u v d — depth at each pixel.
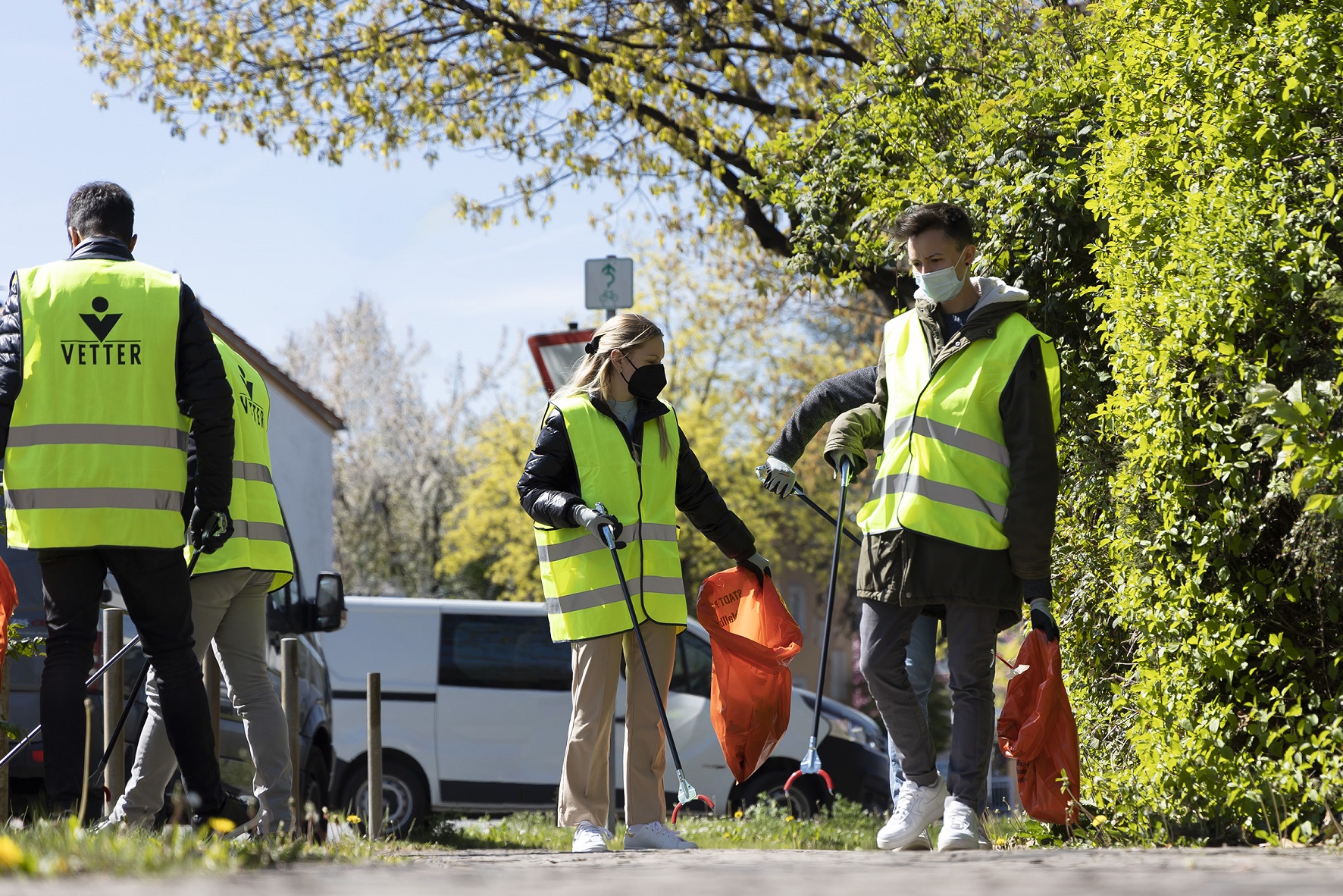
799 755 25.61
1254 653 9.56
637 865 6.92
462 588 78.06
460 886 5.43
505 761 25.31
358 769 25.14
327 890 5.20
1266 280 9.34
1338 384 8.48
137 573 9.55
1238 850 7.41
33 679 13.47
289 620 17.81
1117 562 11.02
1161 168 10.85
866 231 16.22
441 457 79.06
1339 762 8.55
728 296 64.81
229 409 9.83
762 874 6.04
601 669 10.49
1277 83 9.97
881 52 16.34
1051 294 12.77
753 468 69.75
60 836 6.48
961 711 9.44
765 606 11.74
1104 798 10.49
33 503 9.43
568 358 17.47
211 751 9.74
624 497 10.59
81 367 9.59
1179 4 10.99
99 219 10.11
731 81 28.39
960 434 9.36
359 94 30.14
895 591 9.39
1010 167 13.30
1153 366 10.17
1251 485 9.58
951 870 6.14
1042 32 14.91
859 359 70.81
